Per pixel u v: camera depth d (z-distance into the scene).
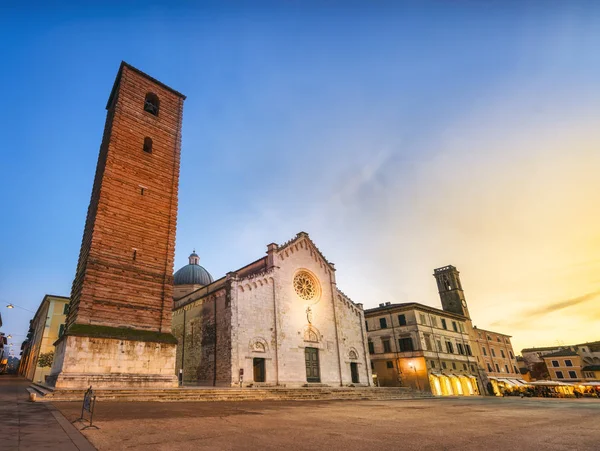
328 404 26.02
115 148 33.03
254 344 37.88
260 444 10.38
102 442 9.92
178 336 45.59
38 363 44.69
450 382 58.28
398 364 57.25
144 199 33.38
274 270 43.03
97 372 25.48
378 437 11.87
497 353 77.12
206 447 9.79
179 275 66.12
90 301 27.27
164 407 19.19
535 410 22.59
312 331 44.22
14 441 9.27
